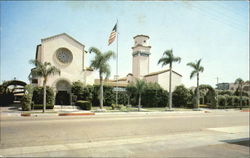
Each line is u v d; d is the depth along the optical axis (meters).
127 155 5.95
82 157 5.68
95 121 14.28
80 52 33.22
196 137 9.09
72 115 19.47
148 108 32.47
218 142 8.05
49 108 25.20
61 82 31.36
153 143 7.62
